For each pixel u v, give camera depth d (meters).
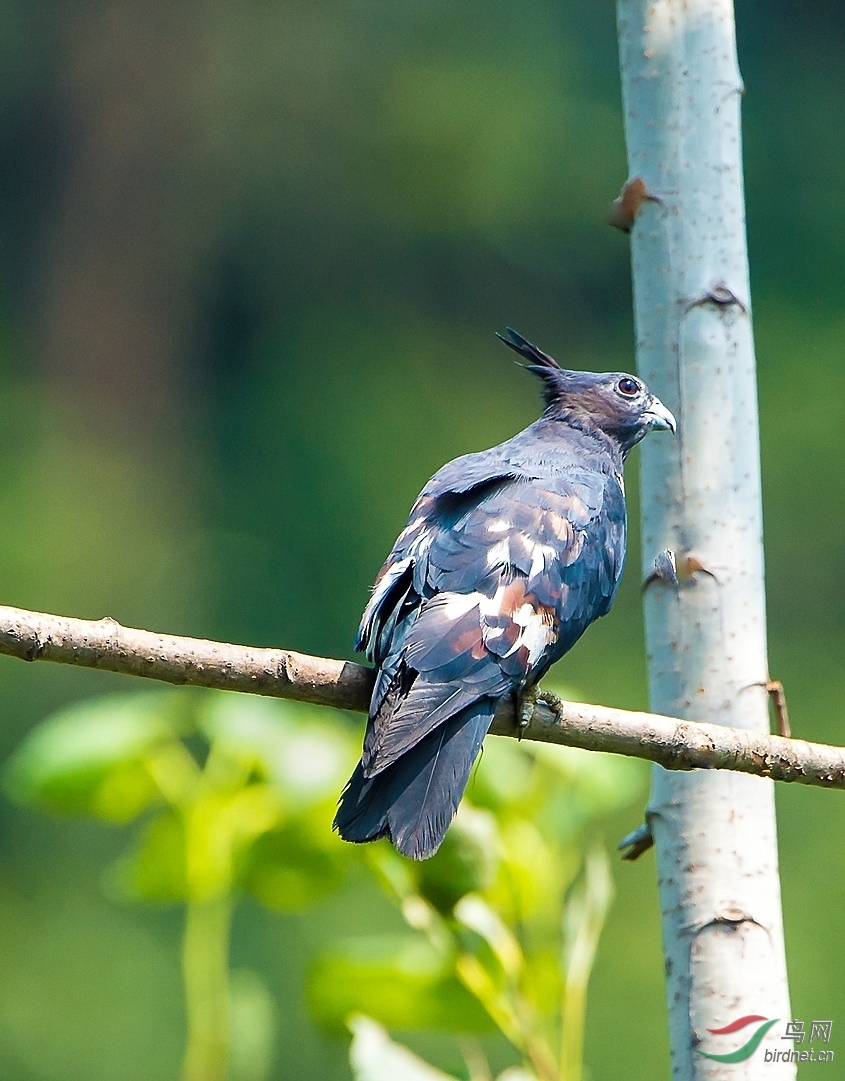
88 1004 15.69
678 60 6.02
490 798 5.96
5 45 25.62
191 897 6.36
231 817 6.23
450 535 5.66
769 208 23.69
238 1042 6.70
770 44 24.59
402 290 24.72
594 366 23.77
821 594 19.91
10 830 17.06
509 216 24.42
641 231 6.02
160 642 4.86
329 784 6.14
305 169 25.31
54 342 25.23
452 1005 6.06
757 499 5.86
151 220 25.52
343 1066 14.14
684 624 5.74
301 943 14.41
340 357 24.42
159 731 6.36
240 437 24.19
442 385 23.84
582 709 5.31
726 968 5.49
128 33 25.69
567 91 24.84
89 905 16.55
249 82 25.58
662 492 5.84
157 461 24.09
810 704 19.22
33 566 19.98
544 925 5.85
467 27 25.25
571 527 5.89
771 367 21.91
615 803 6.07
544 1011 5.82
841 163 24.05
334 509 22.44
